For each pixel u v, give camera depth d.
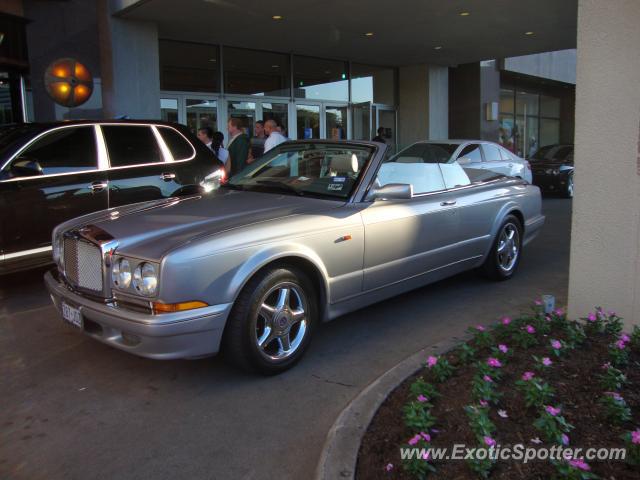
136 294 3.35
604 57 3.59
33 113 10.95
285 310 3.78
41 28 10.69
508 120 25.14
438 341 4.44
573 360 3.21
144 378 3.81
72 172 5.95
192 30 12.20
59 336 4.57
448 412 2.83
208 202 4.37
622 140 3.59
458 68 19.89
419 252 4.84
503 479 2.30
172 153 6.80
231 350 3.59
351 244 4.18
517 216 6.28
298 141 5.23
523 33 13.46
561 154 16.17
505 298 5.54
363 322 4.89
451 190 5.43
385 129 18.45
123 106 10.98
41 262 5.78
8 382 3.77
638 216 3.58
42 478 2.75
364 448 2.74
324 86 16.77
